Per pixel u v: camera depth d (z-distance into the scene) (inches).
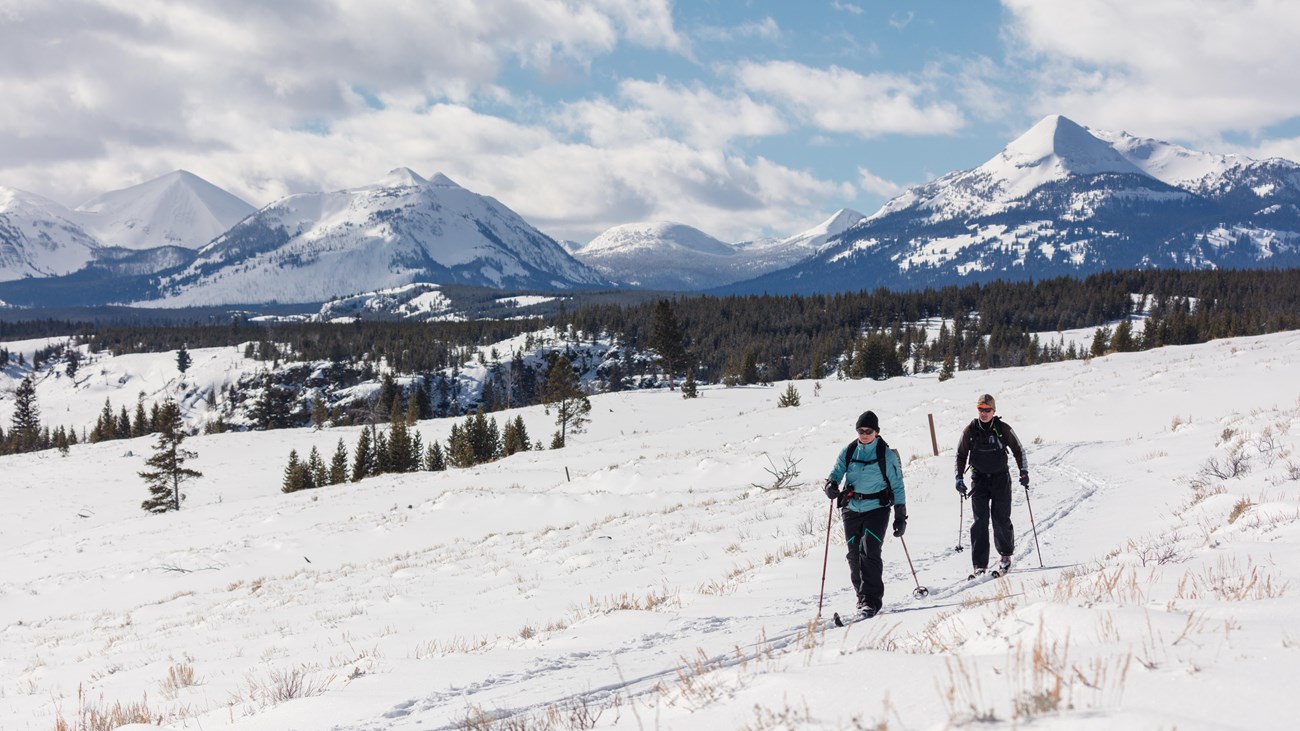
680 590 435.2
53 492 3046.3
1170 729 94.2
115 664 502.3
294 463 2878.9
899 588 355.3
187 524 1769.2
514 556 801.6
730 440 2043.6
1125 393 1461.6
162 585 1182.3
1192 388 1402.6
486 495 1421.0
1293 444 566.6
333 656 393.7
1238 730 95.5
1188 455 712.4
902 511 295.1
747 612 337.7
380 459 3201.3
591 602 436.5
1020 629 162.4
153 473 2778.1
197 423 7426.2
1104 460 826.2
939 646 172.1
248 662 422.3
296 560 1243.8
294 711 256.4
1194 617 156.4
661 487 1453.0
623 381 6968.5
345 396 7111.2
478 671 283.9
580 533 926.4
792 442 1652.3
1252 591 194.2
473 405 7303.2
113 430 5472.4
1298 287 7810.0
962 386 2311.8
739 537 637.3
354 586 792.3
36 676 503.2
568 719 186.9
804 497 861.8
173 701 333.4
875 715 124.6
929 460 991.6
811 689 147.2
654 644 296.5
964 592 312.5
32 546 1803.6
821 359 5930.1
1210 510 412.8
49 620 1021.2
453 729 213.9
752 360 5098.4
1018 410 1504.7
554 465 1940.2
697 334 7726.4
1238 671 115.9
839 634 251.4
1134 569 253.6
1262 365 1539.1
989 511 357.4
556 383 4025.6
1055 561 362.9
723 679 175.2
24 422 6830.7
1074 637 150.8
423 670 298.2
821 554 477.1
